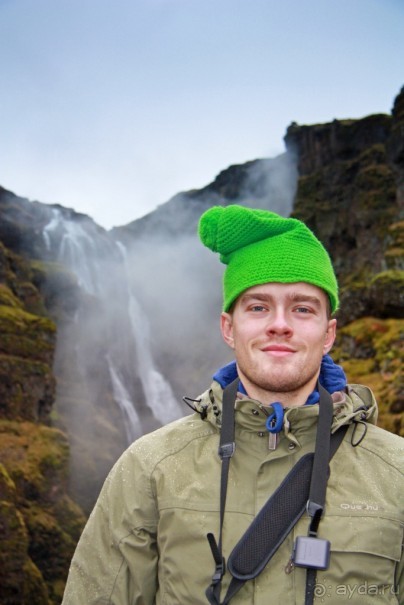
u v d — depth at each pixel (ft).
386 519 7.00
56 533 116.57
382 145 197.88
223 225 8.16
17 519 101.14
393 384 87.15
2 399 134.82
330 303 8.43
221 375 8.55
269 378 7.64
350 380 99.71
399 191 164.45
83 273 258.78
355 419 7.75
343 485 7.29
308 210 207.51
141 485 7.75
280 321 7.66
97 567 7.81
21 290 189.67
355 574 6.77
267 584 6.89
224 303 8.51
